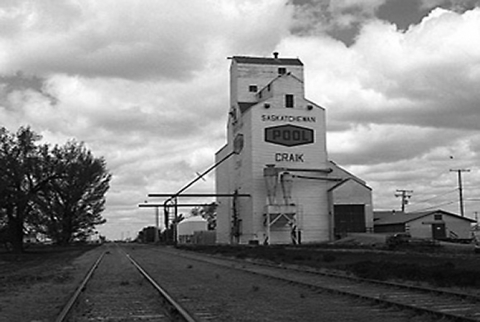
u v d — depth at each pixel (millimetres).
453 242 63562
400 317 13188
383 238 65875
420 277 21844
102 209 92875
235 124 89688
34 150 72062
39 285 24203
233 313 14250
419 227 76312
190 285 22266
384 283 19859
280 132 80812
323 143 81938
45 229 76000
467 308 14281
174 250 74000
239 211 85375
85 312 14820
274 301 16609
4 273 34031
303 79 91750
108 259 49312
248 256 45969
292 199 79188
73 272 32938
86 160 80188
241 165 84750
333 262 34688
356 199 79250
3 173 68688
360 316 13477
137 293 19500
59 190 74875
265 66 90875
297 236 78438
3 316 15055
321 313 14086
